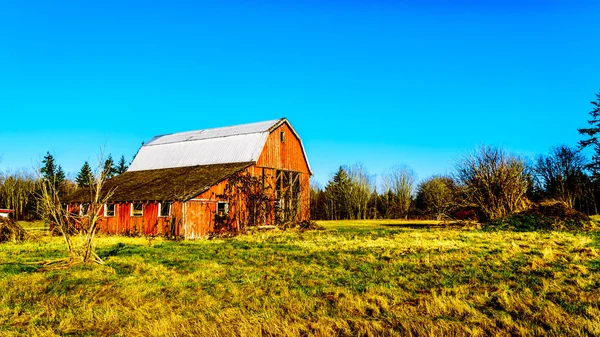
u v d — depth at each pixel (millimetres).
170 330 7512
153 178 36062
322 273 12531
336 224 47344
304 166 40438
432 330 7020
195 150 39906
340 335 7195
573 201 59844
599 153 53094
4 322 8250
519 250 16141
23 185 68750
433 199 64750
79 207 33469
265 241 23469
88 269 13789
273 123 37562
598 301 8609
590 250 15078
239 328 7406
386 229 33688
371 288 10336
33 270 13766
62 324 7988
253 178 33719
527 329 7020
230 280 11797
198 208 28969
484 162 31562
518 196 30672
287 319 8039
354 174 74000
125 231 30812
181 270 13562
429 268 13023
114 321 8180
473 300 9062
